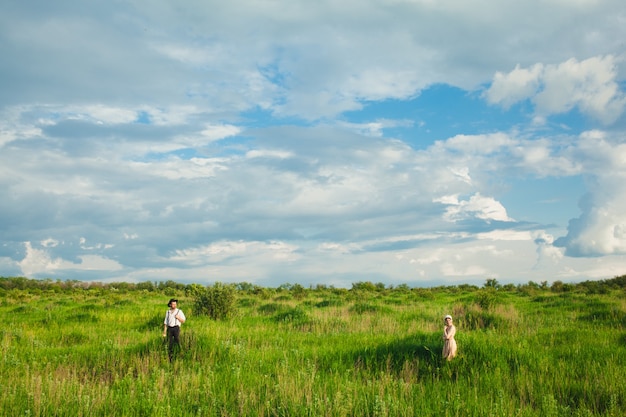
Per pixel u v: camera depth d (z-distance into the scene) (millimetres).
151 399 8789
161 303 36688
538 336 16125
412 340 13703
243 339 15586
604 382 9828
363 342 15008
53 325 21312
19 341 16422
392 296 49125
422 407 8594
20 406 8242
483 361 11641
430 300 38688
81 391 9055
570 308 26953
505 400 9031
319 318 21906
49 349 14531
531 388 9656
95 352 13750
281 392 9023
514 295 45969
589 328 18453
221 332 17219
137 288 81188
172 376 10688
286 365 11250
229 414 8359
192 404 8820
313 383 9836
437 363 11961
